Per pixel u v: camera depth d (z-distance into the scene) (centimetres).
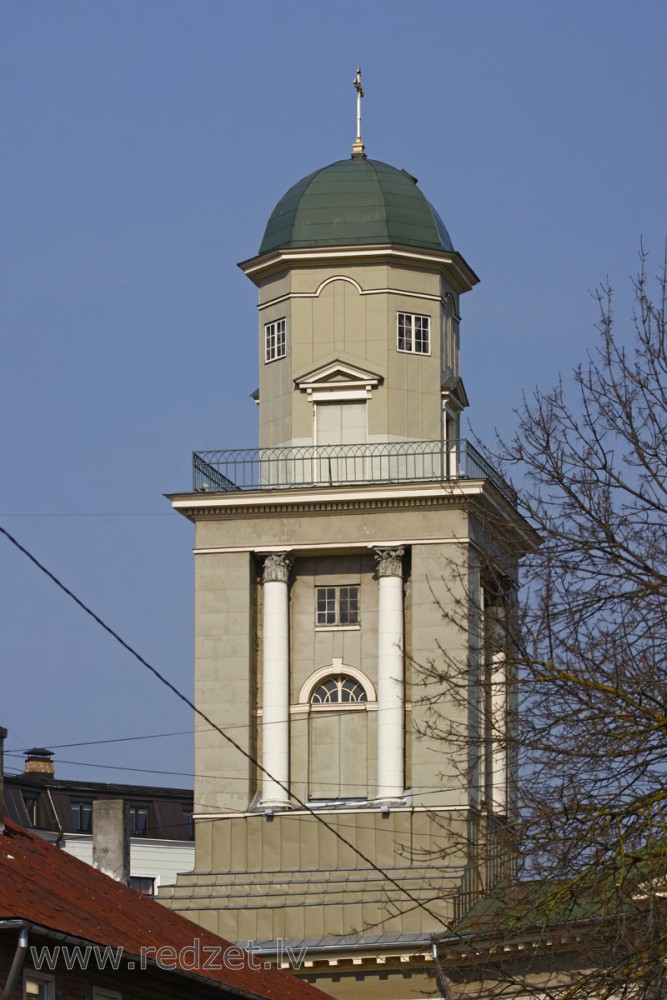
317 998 5966
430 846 7938
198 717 8312
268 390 8788
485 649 4153
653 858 3881
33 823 10631
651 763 3922
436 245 8781
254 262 8856
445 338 8862
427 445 8538
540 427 4106
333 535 8325
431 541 8206
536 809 3969
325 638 8362
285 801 8194
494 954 4356
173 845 11200
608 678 3950
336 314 8725
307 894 8006
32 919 4316
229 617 8369
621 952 3850
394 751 8119
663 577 3975
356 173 8969
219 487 8538
